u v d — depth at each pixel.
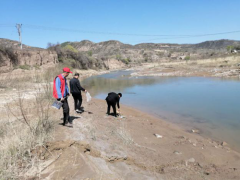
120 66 71.31
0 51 26.31
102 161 4.03
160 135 6.43
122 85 21.98
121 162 4.21
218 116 8.79
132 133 6.39
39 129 4.67
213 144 5.88
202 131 7.05
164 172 4.04
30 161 3.61
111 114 8.99
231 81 20.69
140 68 59.03
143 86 20.06
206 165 4.55
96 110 9.58
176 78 26.69
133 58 99.06
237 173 4.21
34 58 31.67
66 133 5.07
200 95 13.86
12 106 8.18
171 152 5.11
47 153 3.99
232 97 12.75
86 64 48.34
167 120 8.49
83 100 12.55
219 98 12.59
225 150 5.44
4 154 3.59
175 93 15.10
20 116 6.46
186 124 7.89
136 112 9.95
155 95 14.66
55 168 3.54
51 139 4.49
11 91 12.02
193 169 4.30
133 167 4.07
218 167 4.48
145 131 6.79
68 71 5.61
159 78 28.22
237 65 33.53
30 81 14.95
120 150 4.66
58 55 42.00
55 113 7.21
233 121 8.03
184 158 4.81
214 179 3.93
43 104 8.43
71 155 3.98
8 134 4.53
